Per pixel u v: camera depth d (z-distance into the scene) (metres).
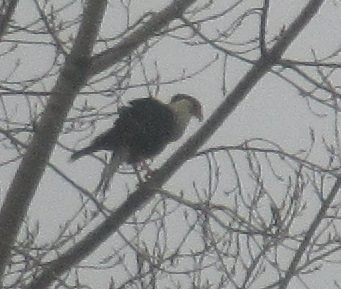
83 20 10.20
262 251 10.73
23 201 9.70
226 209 9.67
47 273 9.82
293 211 11.08
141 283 10.79
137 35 10.51
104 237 10.81
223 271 10.81
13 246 9.52
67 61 10.10
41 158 9.76
